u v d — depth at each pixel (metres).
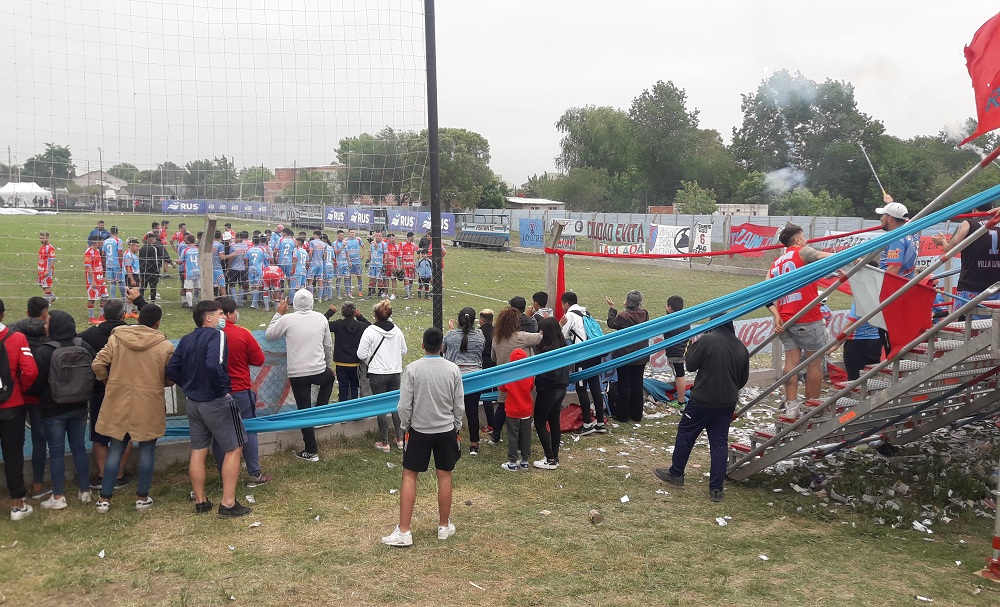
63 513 6.22
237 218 16.91
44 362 6.11
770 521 6.57
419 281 18.28
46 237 14.35
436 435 5.78
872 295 6.56
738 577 5.38
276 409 8.17
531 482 7.47
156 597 4.89
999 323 5.43
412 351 12.26
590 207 75.19
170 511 6.38
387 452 8.18
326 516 6.38
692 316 7.25
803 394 11.59
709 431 7.23
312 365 7.70
